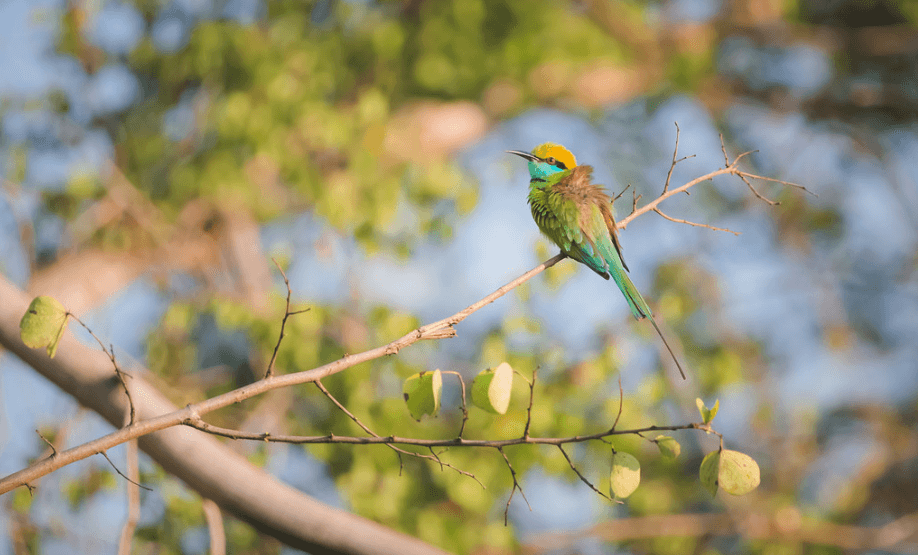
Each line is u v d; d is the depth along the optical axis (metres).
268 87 13.18
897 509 16.84
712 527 13.84
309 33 15.65
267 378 4.91
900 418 17.52
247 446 10.36
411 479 11.19
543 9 18.44
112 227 12.66
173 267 12.79
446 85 17.80
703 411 4.74
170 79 14.37
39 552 8.24
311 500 6.56
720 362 13.12
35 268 11.23
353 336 11.20
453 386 11.34
